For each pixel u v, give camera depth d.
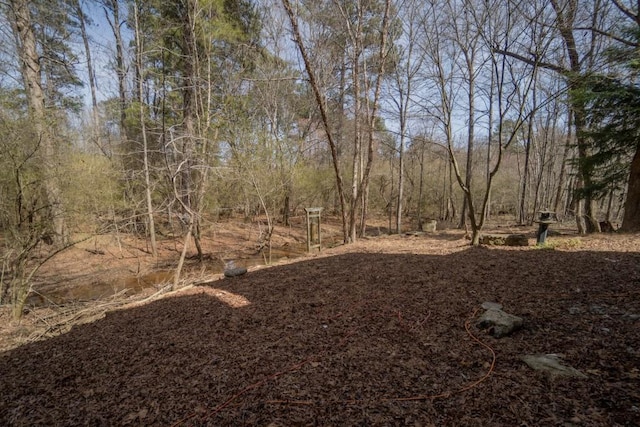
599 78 6.48
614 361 2.22
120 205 9.33
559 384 2.02
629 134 6.89
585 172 7.75
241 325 3.55
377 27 10.17
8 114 5.11
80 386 2.61
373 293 4.24
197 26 8.26
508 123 17.30
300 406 2.05
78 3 11.63
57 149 6.08
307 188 14.99
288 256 10.68
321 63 10.49
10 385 2.73
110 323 4.11
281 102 13.06
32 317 5.05
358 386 2.22
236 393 2.26
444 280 4.51
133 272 9.03
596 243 6.26
